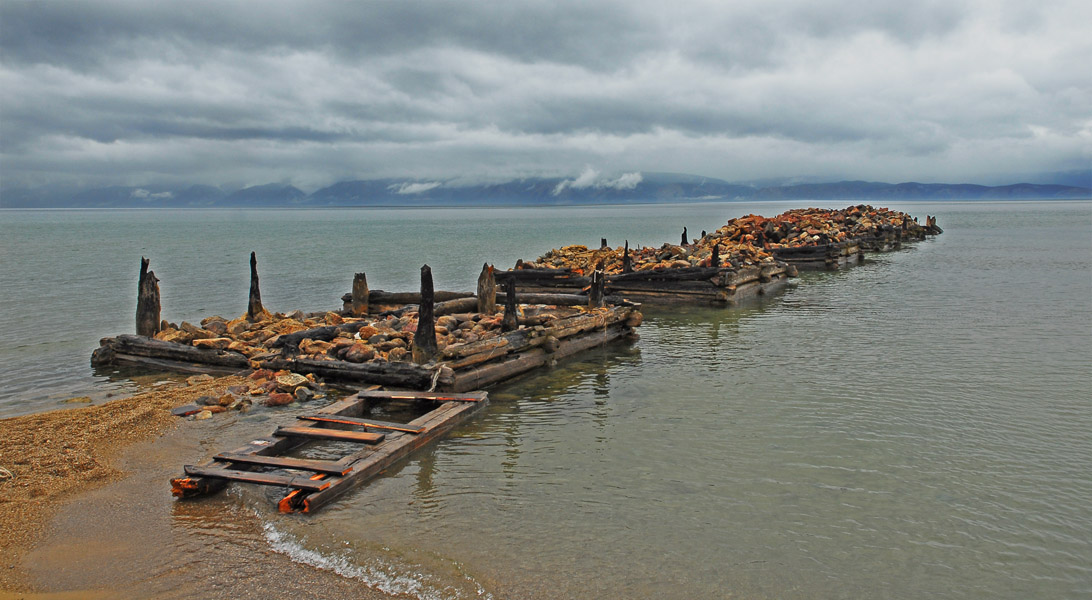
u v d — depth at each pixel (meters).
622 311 20.19
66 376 16.50
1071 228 88.25
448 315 19.03
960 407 13.10
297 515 8.81
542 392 14.59
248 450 10.40
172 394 14.16
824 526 8.52
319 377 15.17
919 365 16.47
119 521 8.71
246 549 8.04
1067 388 14.33
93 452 10.99
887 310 25.20
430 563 7.68
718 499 9.23
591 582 7.32
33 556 7.88
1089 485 9.66
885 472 10.10
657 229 113.69
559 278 28.38
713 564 7.66
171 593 7.19
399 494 9.41
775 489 9.53
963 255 49.47
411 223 157.50
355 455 10.24
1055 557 7.85
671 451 10.97
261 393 14.21
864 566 7.66
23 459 10.57
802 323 22.83
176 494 9.35
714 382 15.22
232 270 45.53
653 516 8.76
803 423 12.28
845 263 44.56
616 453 10.90
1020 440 11.37
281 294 33.44
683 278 28.80
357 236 95.69
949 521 8.66
